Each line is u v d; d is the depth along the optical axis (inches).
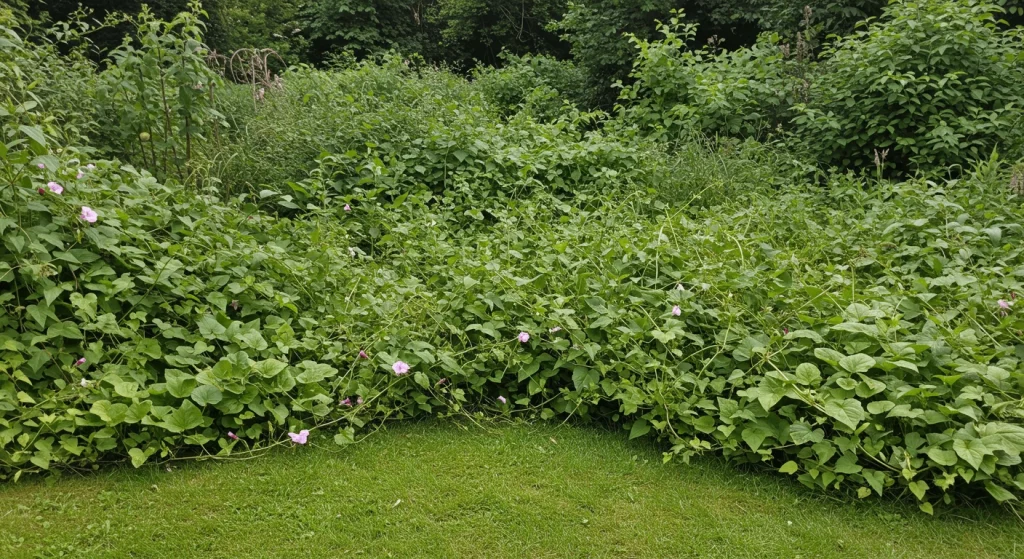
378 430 115.7
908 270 153.9
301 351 121.7
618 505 96.5
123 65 169.2
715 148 263.0
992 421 96.8
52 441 96.3
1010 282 133.9
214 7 528.4
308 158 208.8
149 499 92.5
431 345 122.6
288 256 142.9
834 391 101.1
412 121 230.4
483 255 148.6
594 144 238.5
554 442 114.1
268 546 84.4
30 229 108.8
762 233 181.8
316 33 646.5
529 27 743.1
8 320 105.4
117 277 117.8
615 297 130.6
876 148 254.8
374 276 149.6
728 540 88.8
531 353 126.6
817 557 86.2
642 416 113.3
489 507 94.7
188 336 115.7
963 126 231.1
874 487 93.7
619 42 462.6
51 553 79.9
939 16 246.4
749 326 125.3
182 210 137.3
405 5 705.0
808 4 380.5
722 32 565.9
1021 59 253.8
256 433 105.6
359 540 86.3
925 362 103.6
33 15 455.5
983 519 93.7
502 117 406.9
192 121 179.3
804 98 290.4
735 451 105.9
